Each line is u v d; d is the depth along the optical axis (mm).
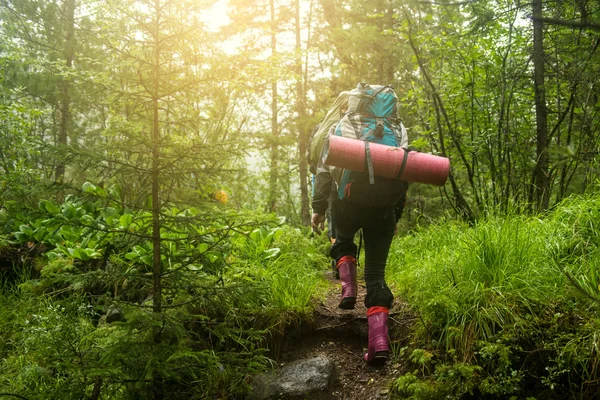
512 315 2650
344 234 3037
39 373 2967
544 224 3590
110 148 2396
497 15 3973
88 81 2393
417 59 5359
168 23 2449
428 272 3416
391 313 3307
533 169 4730
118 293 3555
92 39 2504
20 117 5926
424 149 5809
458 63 5492
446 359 2729
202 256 2586
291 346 3225
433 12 5176
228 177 2586
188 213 3061
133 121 2520
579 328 2531
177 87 2518
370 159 2564
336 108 3076
